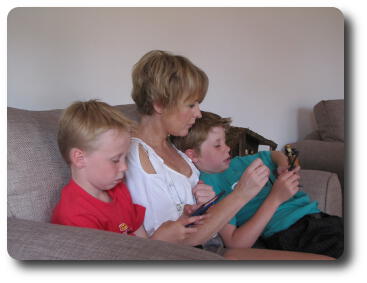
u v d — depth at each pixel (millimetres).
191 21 2271
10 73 1755
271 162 1512
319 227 1256
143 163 1082
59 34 1864
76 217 919
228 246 1224
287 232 1261
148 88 1097
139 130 1162
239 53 2480
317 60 2789
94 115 930
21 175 941
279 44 2633
